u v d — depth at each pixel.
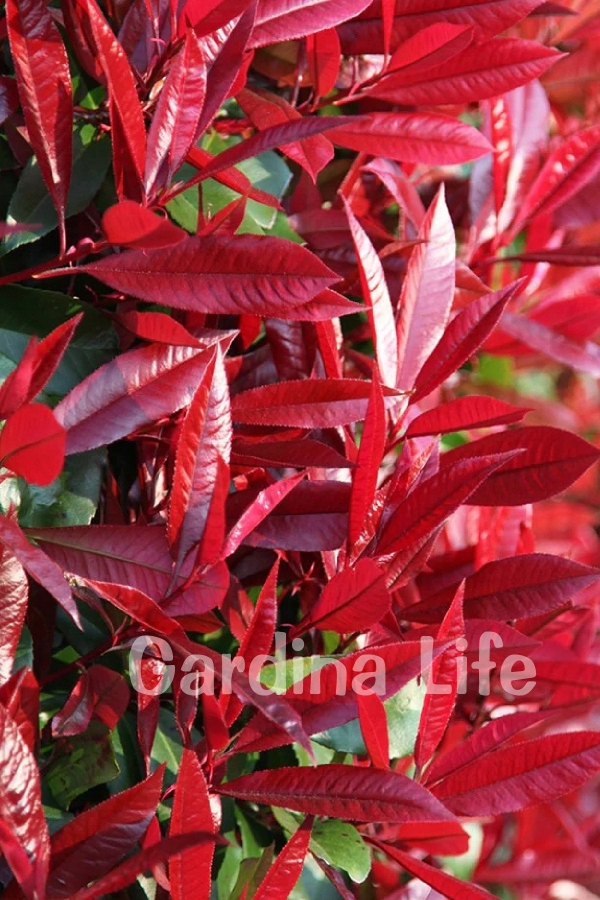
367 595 0.77
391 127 0.88
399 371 0.84
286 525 0.80
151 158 0.78
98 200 0.85
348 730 0.83
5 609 0.74
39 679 0.80
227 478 0.75
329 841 0.81
